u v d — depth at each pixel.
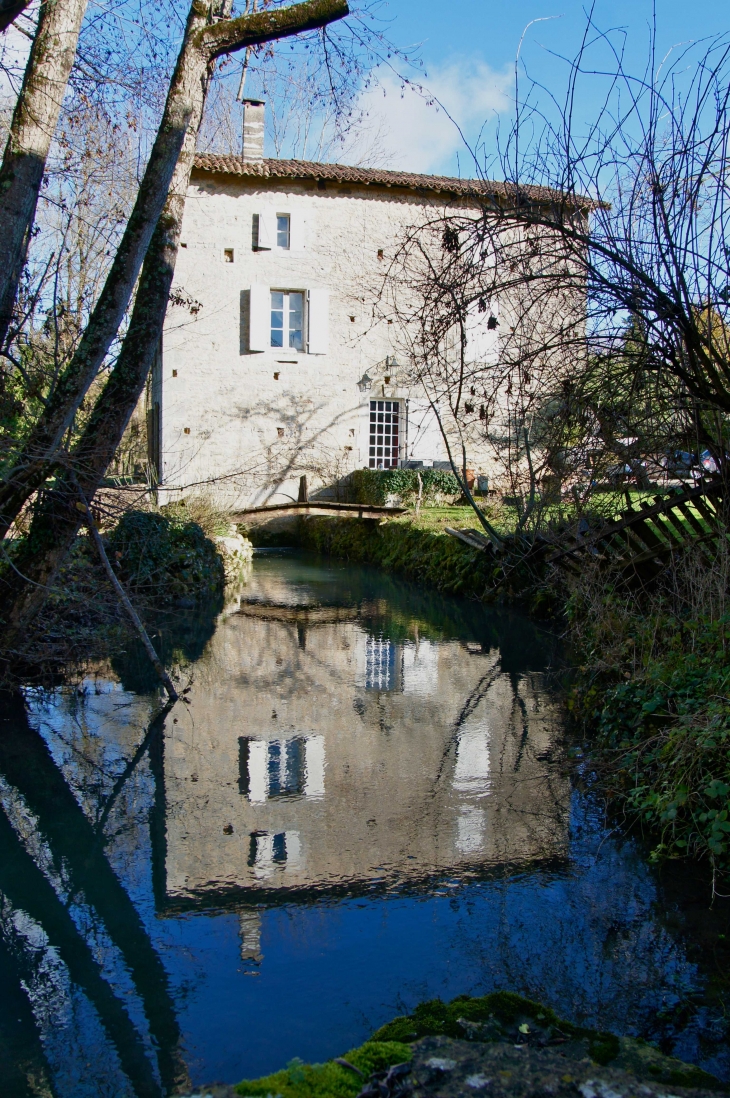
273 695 7.07
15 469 5.96
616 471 6.99
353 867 3.98
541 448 8.63
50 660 7.39
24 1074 2.63
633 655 5.62
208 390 18.67
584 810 4.65
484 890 3.75
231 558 13.66
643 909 3.57
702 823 4.07
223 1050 2.70
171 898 3.71
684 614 5.79
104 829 4.42
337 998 2.96
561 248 6.04
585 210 5.89
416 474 17.58
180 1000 2.97
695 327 5.38
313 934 3.39
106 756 5.52
